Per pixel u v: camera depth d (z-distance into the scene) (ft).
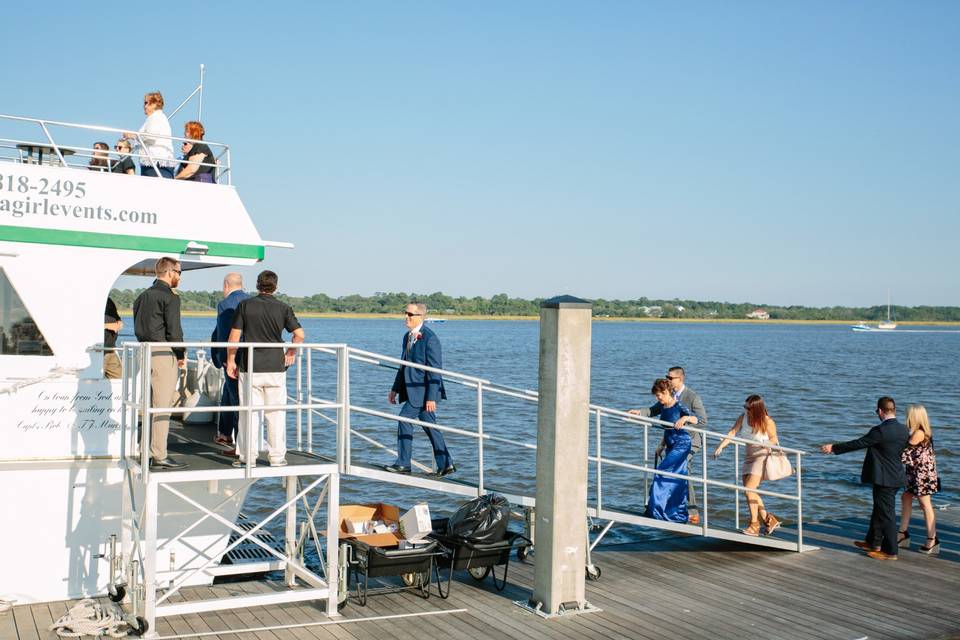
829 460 70.95
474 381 29.63
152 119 33.12
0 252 26.48
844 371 186.09
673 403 33.50
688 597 28.14
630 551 34.58
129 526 27.66
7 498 26.35
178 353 29.22
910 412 34.65
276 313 26.16
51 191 27.22
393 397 31.14
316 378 149.48
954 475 65.16
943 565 32.60
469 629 24.64
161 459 25.14
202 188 29.78
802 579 30.50
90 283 27.73
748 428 35.60
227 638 23.66
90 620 24.14
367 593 27.73
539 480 26.45
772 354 273.95
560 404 25.79
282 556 26.86
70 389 27.09
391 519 30.14
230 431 29.50
